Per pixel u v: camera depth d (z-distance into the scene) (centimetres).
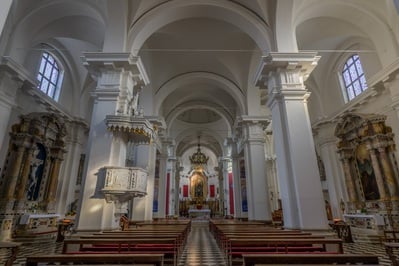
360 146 946
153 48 1038
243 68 1132
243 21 757
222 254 554
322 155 1208
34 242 742
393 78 778
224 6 745
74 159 1167
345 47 1080
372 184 889
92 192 575
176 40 1016
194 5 748
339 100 1137
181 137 2011
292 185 601
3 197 769
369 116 884
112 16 688
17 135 830
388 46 788
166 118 1512
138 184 582
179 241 486
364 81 998
